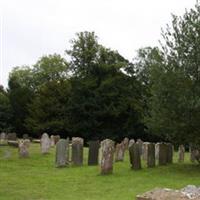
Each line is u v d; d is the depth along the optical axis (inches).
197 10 907.4
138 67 2647.6
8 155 1117.7
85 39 2640.3
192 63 872.9
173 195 338.0
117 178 746.8
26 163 966.4
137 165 874.8
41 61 3417.8
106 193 594.2
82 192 604.7
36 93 2851.9
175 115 873.5
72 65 2620.6
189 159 1197.7
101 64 2524.6
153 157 935.7
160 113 889.5
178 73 869.2
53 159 1049.5
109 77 2477.9
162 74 881.5
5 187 641.6
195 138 900.6
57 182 698.8
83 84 2466.8
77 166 920.3
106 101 2443.4
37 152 1190.9
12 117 2783.0
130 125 2385.6
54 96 2564.0
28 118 2610.7
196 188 362.3
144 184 681.6
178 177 775.7
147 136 2301.9
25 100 2785.4
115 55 2620.6
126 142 1322.6
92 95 2463.1
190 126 877.2
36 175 780.6
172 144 1035.9
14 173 806.5
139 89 2448.3
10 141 1423.5
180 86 865.5
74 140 933.8
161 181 717.3
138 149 881.5
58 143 909.8
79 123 2454.5
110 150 803.4
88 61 2600.9
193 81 866.1
